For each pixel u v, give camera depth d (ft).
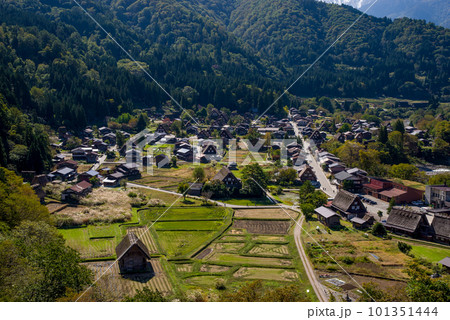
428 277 159.53
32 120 478.18
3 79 482.69
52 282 124.67
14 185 230.68
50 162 381.60
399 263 188.96
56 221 234.58
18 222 182.09
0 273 121.29
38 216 197.06
